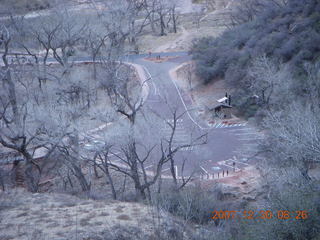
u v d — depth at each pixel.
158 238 11.57
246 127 44.62
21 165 31.14
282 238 10.25
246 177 31.44
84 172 34.41
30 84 43.59
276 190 19.20
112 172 34.19
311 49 48.06
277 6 72.56
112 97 44.69
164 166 34.50
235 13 100.81
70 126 26.89
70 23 54.16
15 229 13.03
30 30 55.50
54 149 27.92
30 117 27.08
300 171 18.75
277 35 54.91
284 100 36.19
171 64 71.88
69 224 13.45
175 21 113.50
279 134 22.06
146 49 87.00
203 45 70.94
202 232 11.95
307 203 10.75
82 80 44.44
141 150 36.81
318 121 19.62
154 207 15.12
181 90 57.41
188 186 27.73
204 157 34.03
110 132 25.11
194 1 136.00
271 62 43.69
